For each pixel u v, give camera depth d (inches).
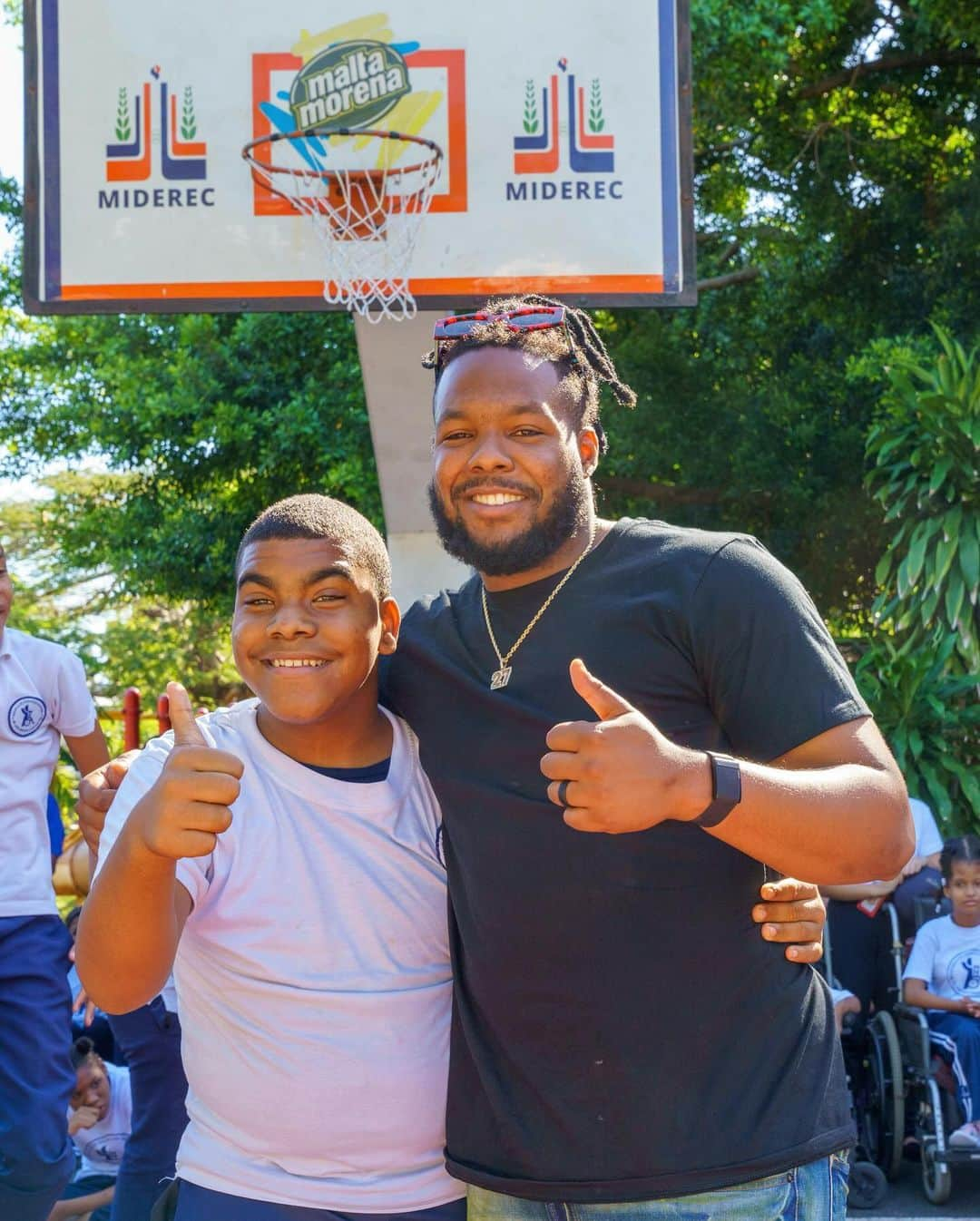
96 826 99.0
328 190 239.1
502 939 80.2
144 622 773.9
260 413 512.1
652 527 86.4
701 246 541.0
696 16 426.0
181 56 241.3
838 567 514.6
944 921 223.8
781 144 521.7
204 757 71.9
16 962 146.9
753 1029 78.5
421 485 273.7
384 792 88.5
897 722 309.9
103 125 239.8
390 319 248.2
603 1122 77.5
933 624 338.0
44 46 240.7
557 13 242.1
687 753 68.0
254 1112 85.2
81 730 160.1
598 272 237.6
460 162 239.8
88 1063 176.9
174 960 87.4
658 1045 77.4
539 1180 78.5
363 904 86.8
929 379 347.3
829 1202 78.7
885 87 524.7
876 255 515.2
